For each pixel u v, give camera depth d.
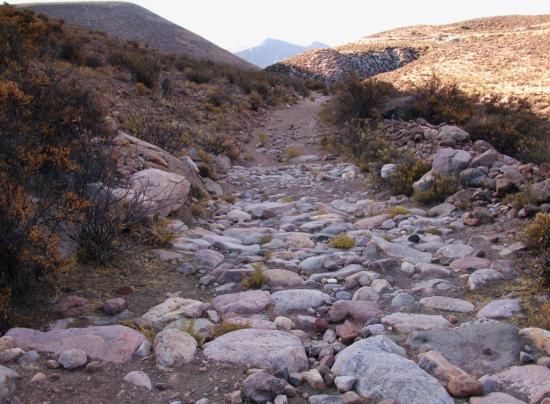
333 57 83.50
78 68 19.34
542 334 4.33
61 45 20.75
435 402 3.42
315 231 8.95
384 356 3.95
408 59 83.88
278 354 4.16
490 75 45.50
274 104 30.62
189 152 14.21
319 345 4.44
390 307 5.41
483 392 3.57
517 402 3.41
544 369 3.77
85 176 7.25
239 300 5.52
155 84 21.62
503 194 9.52
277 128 23.73
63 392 3.73
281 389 3.68
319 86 47.94
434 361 3.92
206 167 13.45
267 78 38.50
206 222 9.59
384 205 10.52
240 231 8.94
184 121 18.75
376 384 3.68
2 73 9.91
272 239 8.27
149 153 10.76
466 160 10.84
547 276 5.54
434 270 6.35
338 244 7.71
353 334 4.58
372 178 12.48
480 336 4.38
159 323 5.02
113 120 13.00
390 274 6.43
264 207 10.74
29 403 3.58
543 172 10.16
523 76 42.59
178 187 9.34
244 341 4.41
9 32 14.36
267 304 5.50
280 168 15.84
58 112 8.54
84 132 8.55
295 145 19.53
